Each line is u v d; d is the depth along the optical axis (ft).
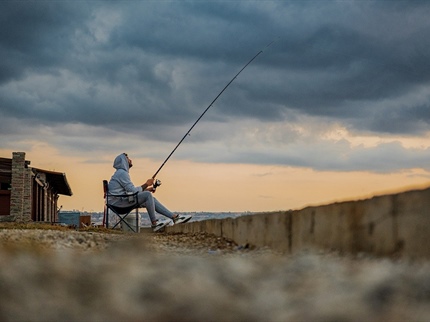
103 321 10.17
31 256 16.93
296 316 10.21
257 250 27.71
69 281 12.72
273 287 12.79
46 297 11.37
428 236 16.08
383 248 18.10
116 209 67.05
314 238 22.75
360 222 19.44
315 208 22.77
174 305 11.06
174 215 67.21
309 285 12.80
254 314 10.48
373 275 13.04
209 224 43.73
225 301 11.34
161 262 16.25
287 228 25.46
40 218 112.37
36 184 105.19
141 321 10.21
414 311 10.39
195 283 12.85
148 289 12.12
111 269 14.40
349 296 11.34
